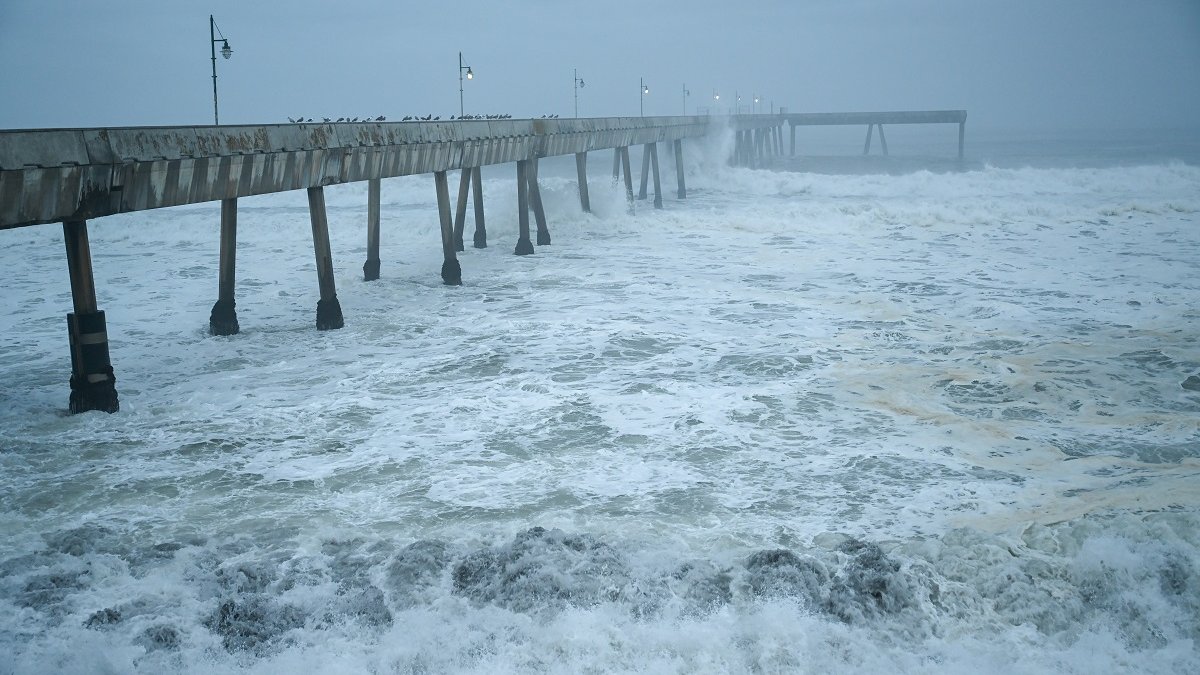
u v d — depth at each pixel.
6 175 12.82
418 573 9.20
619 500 11.52
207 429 14.52
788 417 14.68
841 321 21.58
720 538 10.26
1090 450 12.98
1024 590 8.50
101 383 15.32
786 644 7.88
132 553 9.94
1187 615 8.09
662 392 16.12
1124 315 21.75
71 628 8.31
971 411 14.93
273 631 8.23
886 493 11.57
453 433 14.23
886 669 7.57
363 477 12.48
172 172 16.45
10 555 10.05
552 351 19.14
